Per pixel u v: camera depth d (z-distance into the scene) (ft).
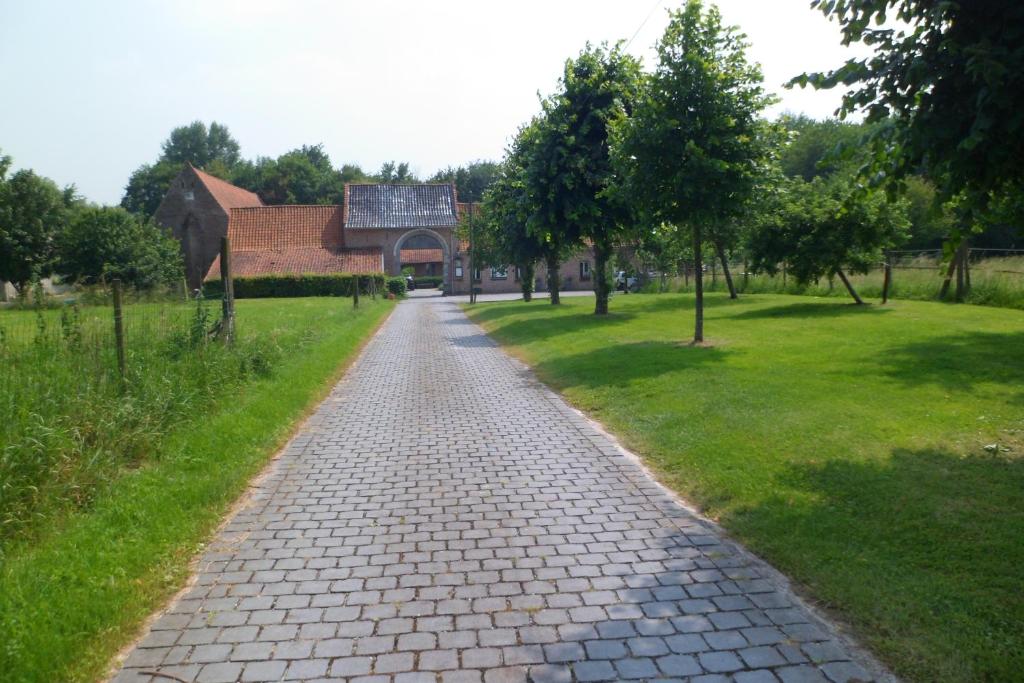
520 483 20.77
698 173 40.42
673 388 30.45
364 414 31.37
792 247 65.00
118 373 25.29
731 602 13.26
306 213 187.42
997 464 18.75
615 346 45.27
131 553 15.28
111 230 124.06
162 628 12.89
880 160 17.71
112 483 18.62
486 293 186.19
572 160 61.98
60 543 15.29
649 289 126.41
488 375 41.37
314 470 22.75
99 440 20.22
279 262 171.42
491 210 95.40
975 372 30.19
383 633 12.51
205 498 19.08
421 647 12.01
